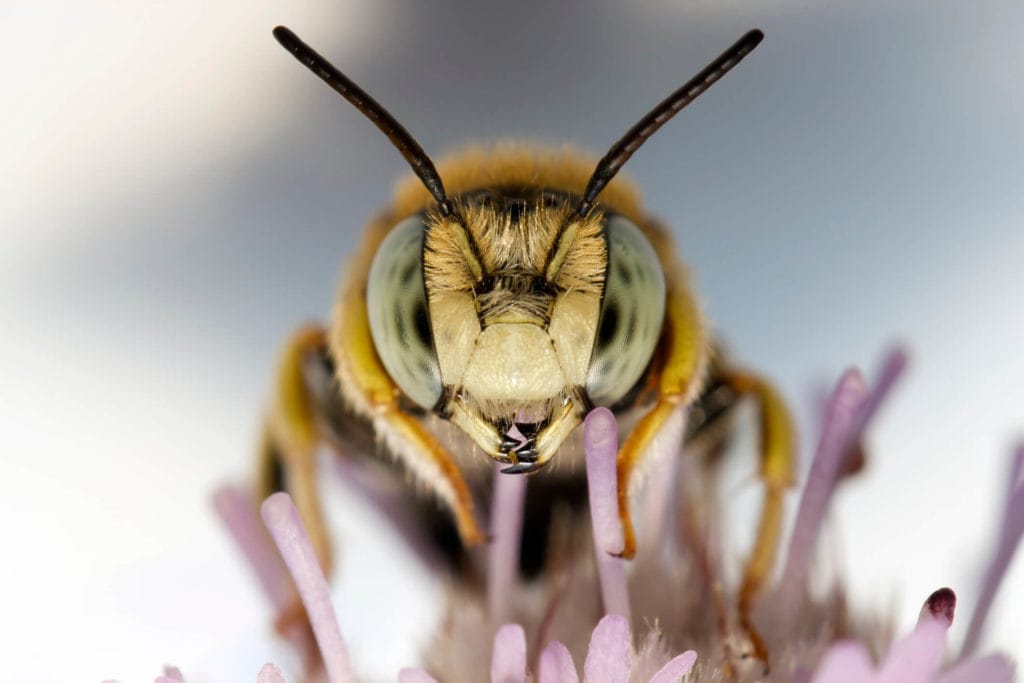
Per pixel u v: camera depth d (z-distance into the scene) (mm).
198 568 62
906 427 62
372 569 57
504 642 49
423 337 50
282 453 55
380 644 56
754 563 52
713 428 54
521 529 54
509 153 53
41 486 63
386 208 54
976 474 61
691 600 53
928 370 63
